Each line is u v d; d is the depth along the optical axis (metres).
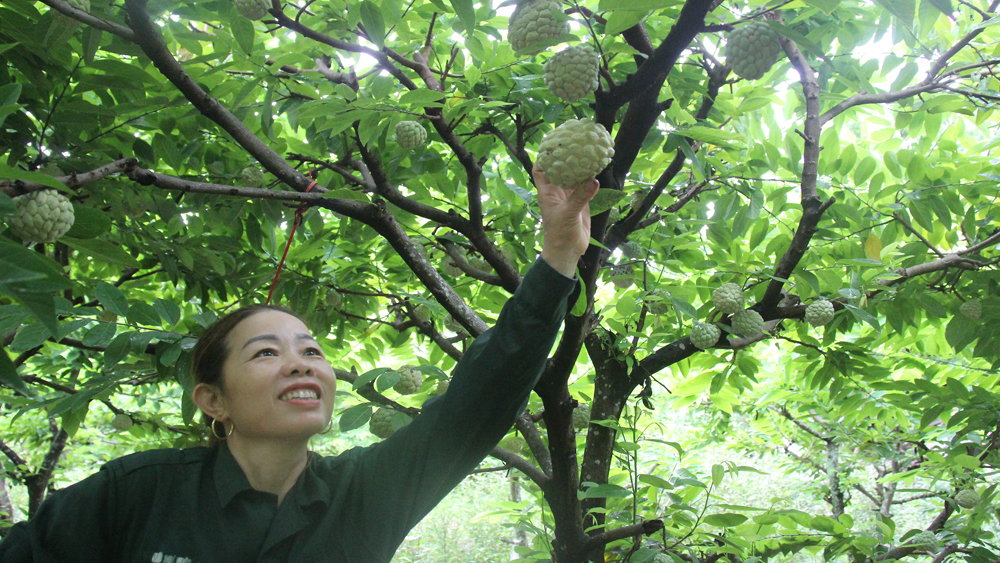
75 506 1.22
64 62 2.32
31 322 2.05
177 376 2.11
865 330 3.96
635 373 3.06
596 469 3.01
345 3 2.55
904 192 3.18
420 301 2.73
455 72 3.18
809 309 2.71
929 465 3.84
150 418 4.56
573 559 2.40
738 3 2.54
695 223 3.05
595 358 3.15
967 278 3.39
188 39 2.54
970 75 2.87
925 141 3.24
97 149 2.72
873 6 2.64
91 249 1.62
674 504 2.32
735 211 3.12
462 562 10.33
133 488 1.27
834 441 5.68
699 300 3.57
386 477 1.43
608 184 1.84
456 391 1.43
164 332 2.07
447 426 1.42
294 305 3.46
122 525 1.25
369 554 1.36
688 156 2.38
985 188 3.10
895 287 2.93
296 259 3.51
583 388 3.59
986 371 3.76
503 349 1.38
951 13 1.16
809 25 2.71
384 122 2.39
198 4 2.37
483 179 3.37
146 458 1.33
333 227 3.73
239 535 1.26
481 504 11.78
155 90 2.56
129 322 2.08
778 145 3.40
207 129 2.99
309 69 2.63
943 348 4.09
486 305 3.66
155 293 4.57
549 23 1.77
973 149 3.40
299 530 1.30
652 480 2.22
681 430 8.72
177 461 1.35
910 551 3.37
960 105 2.99
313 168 2.95
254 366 1.36
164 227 3.47
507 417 1.45
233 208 3.11
